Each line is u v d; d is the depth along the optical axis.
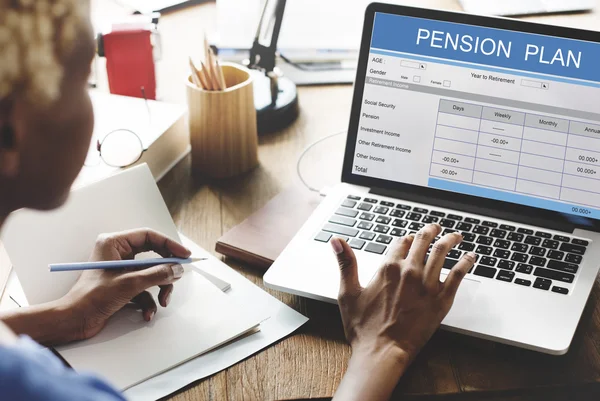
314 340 0.83
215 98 1.07
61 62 0.46
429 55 0.98
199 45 1.47
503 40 0.95
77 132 0.51
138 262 0.83
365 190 1.04
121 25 1.23
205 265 0.95
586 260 0.89
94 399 0.39
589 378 0.78
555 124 0.94
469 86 0.97
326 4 1.45
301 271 0.89
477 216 0.98
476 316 0.81
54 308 0.79
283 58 1.46
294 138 1.25
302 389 0.77
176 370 0.78
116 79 1.25
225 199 1.09
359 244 0.93
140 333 0.81
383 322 0.78
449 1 1.56
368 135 1.02
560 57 0.93
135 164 1.08
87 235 0.88
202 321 0.83
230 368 0.79
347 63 1.46
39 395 0.36
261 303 0.88
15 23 0.43
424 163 1.00
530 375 0.79
